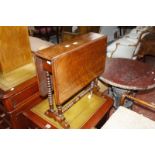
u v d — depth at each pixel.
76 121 1.35
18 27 1.38
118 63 1.91
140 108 2.19
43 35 3.54
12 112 1.39
